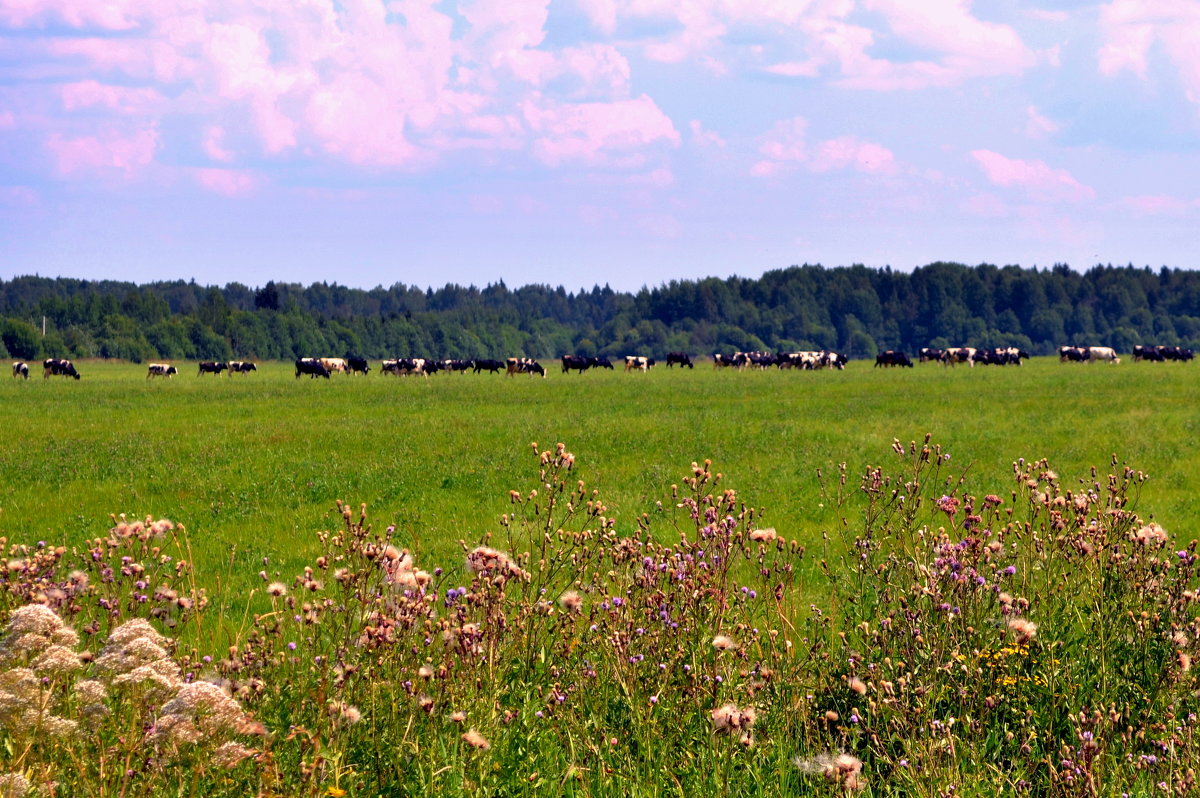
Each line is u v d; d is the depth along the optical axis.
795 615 10.34
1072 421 42.00
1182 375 93.31
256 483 25.53
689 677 7.20
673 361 162.25
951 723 6.45
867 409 51.19
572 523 17.08
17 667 5.29
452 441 35.97
